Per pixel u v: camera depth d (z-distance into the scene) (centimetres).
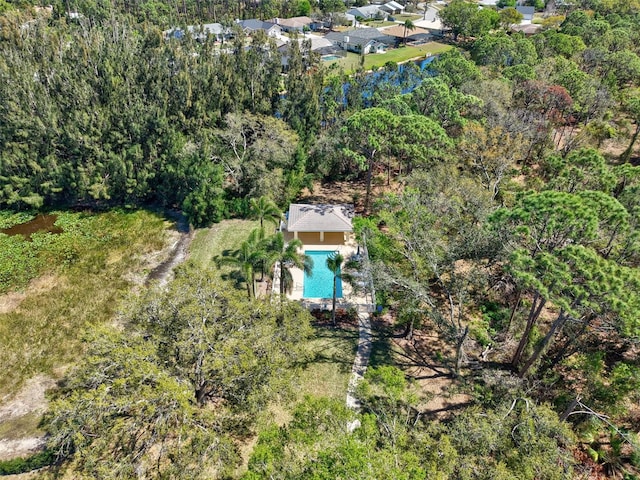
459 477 1792
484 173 4169
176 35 10681
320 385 2830
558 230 2184
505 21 12256
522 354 2841
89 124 4822
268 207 3844
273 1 14575
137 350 2186
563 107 5541
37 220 4809
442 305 3428
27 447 2491
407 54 11175
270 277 3838
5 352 3148
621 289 1852
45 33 7069
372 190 5284
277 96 5688
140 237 4519
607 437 2452
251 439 2484
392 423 2047
